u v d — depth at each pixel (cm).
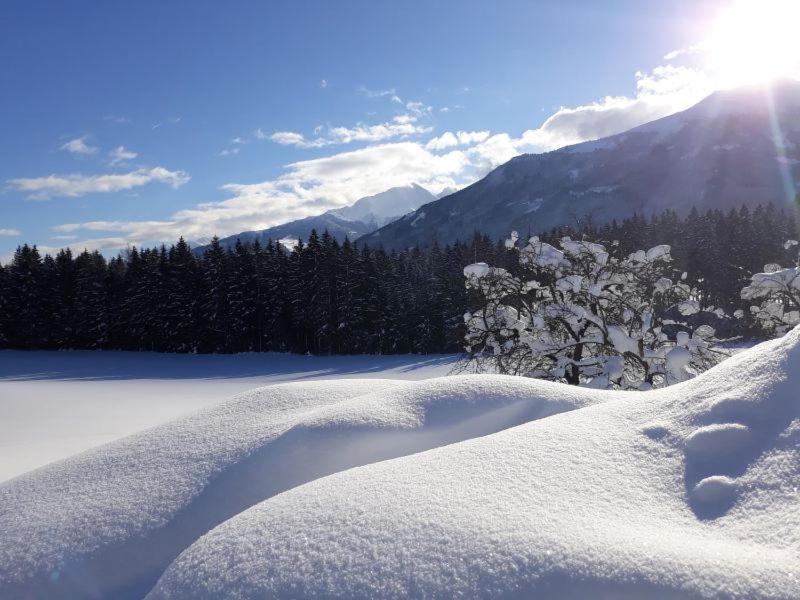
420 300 5462
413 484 248
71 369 4534
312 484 275
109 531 285
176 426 400
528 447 272
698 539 186
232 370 4369
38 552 276
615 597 163
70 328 5953
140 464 348
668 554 172
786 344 264
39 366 4731
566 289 1127
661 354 1027
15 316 5900
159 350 5784
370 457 332
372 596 182
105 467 353
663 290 1166
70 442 1467
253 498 303
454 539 199
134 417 2131
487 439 295
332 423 349
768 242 5225
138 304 5784
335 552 205
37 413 2205
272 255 5797
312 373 3997
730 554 169
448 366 4031
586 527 197
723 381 272
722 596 154
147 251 5934
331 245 5522
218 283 5547
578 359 1155
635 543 181
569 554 180
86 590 255
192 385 3375
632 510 211
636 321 1161
